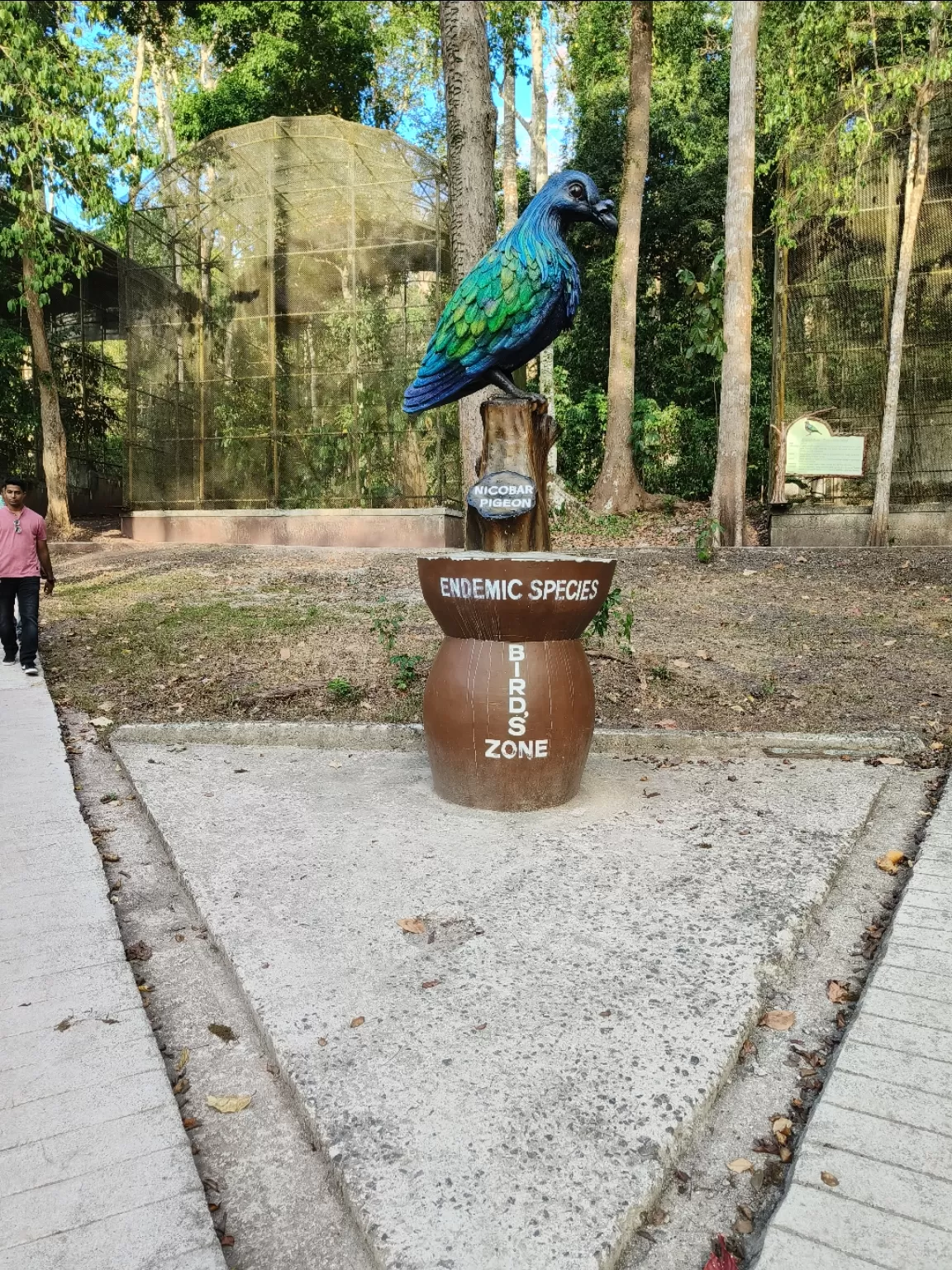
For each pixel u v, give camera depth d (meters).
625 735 5.76
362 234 14.36
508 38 18.20
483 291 4.74
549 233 4.73
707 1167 2.30
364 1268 2.01
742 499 13.26
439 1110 2.36
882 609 9.12
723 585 10.47
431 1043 2.64
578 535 14.95
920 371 13.34
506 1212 2.03
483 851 4.07
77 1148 2.31
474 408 10.42
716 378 19.14
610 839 4.20
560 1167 2.16
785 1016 2.89
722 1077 2.54
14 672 7.85
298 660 7.75
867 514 13.41
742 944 3.20
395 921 3.40
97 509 21.62
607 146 20.61
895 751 5.54
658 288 21.45
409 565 12.12
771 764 5.41
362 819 4.51
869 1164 2.20
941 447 13.29
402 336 14.32
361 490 14.58
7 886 3.81
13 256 17.08
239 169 14.71
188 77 27.16
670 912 3.44
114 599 10.72
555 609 4.47
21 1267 1.95
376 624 8.09
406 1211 2.04
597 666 7.29
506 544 4.87
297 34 21.00
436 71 25.30
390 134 13.93
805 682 6.99
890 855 4.11
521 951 3.16
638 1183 2.12
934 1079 2.50
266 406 15.03
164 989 3.15
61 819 4.57
